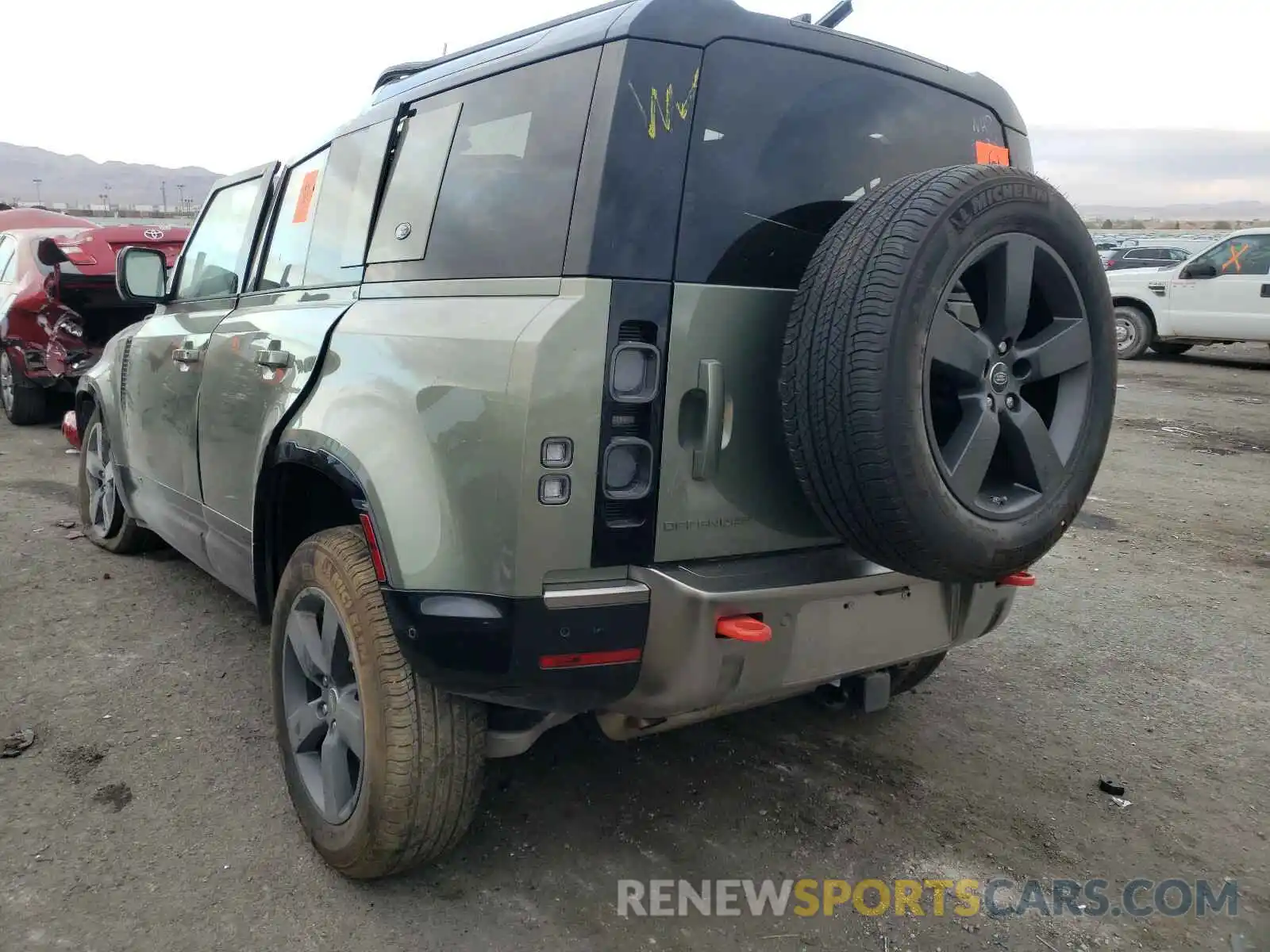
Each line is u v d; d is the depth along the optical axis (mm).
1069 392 2541
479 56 2707
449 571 2174
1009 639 4438
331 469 2471
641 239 2160
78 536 5648
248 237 3783
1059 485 2467
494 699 2250
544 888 2574
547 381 2078
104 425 4969
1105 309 2512
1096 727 3586
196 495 3721
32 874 2557
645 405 2174
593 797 3031
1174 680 4004
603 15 2320
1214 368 13977
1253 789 3164
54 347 8484
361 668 2377
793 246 2441
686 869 2676
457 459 2178
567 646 2145
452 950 2326
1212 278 13648
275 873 2602
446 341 2289
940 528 2170
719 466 2301
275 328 3088
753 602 2236
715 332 2260
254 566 3068
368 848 2416
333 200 3152
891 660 2611
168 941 2322
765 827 2887
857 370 2074
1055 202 2350
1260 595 5051
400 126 2865
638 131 2174
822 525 2535
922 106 2803
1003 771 3252
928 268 2100
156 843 2719
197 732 3357
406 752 2332
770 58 2404
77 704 3549
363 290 2801
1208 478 7703
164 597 4660
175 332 4016
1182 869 2732
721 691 2293
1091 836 2883
